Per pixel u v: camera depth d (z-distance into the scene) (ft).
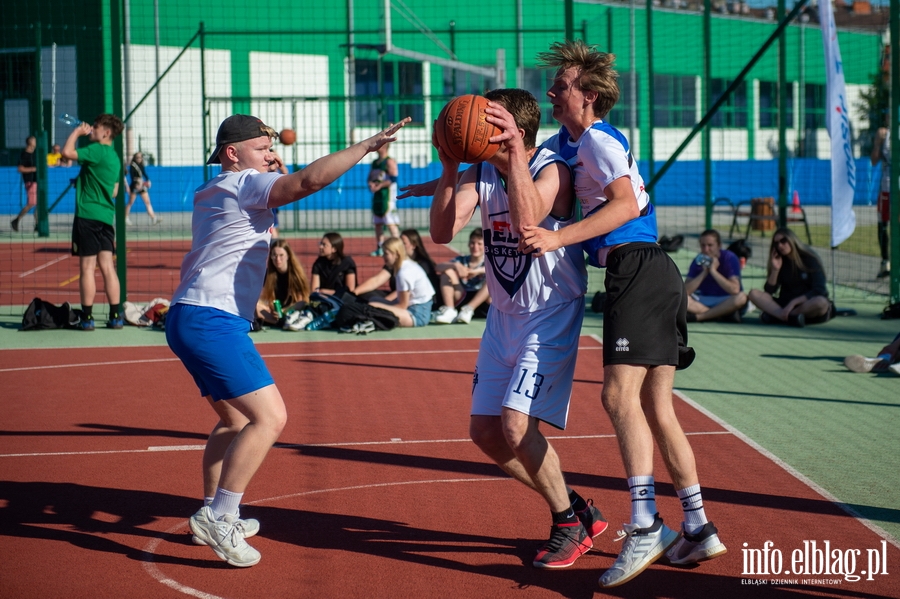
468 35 91.97
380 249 54.85
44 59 78.64
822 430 19.12
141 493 15.64
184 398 22.41
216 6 85.97
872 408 20.92
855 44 96.53
